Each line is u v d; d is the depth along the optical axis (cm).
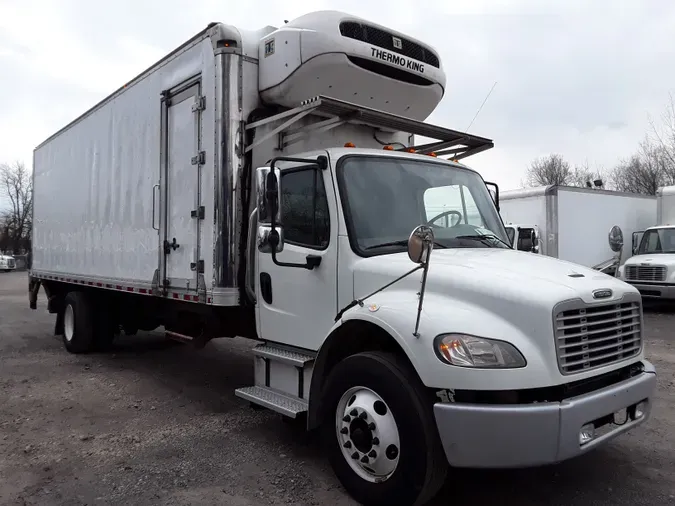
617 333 367
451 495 389
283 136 540
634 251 1645
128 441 499
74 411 588
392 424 350
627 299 377
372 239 421
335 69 512
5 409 592
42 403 615
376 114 496
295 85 515
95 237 790
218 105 518
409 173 469
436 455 331
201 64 547
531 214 1495
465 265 373
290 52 510
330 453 391
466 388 314
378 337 391
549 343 322
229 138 515
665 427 526
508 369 313
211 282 523
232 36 521
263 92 534
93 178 800
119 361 841
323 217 438
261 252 495
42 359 854
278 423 549
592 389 348
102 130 771
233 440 501
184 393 660
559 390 328
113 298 870
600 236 1577
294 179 469
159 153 619
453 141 596
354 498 377
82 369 784
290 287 465
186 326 657
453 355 318
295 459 457
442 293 354
